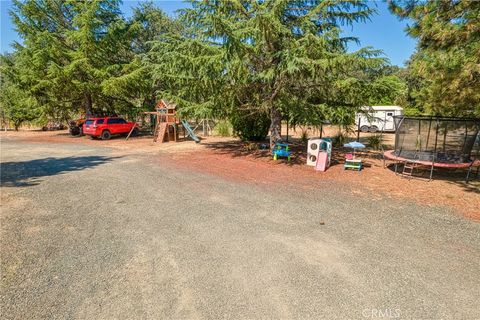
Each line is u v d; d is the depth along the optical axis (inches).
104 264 144.9
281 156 457.4
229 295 119.9
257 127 657.6
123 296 119.8
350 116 460.4
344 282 128.2
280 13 389.1
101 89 882.8
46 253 156.2
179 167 394.3
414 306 112.6
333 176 333.7
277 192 271.1
